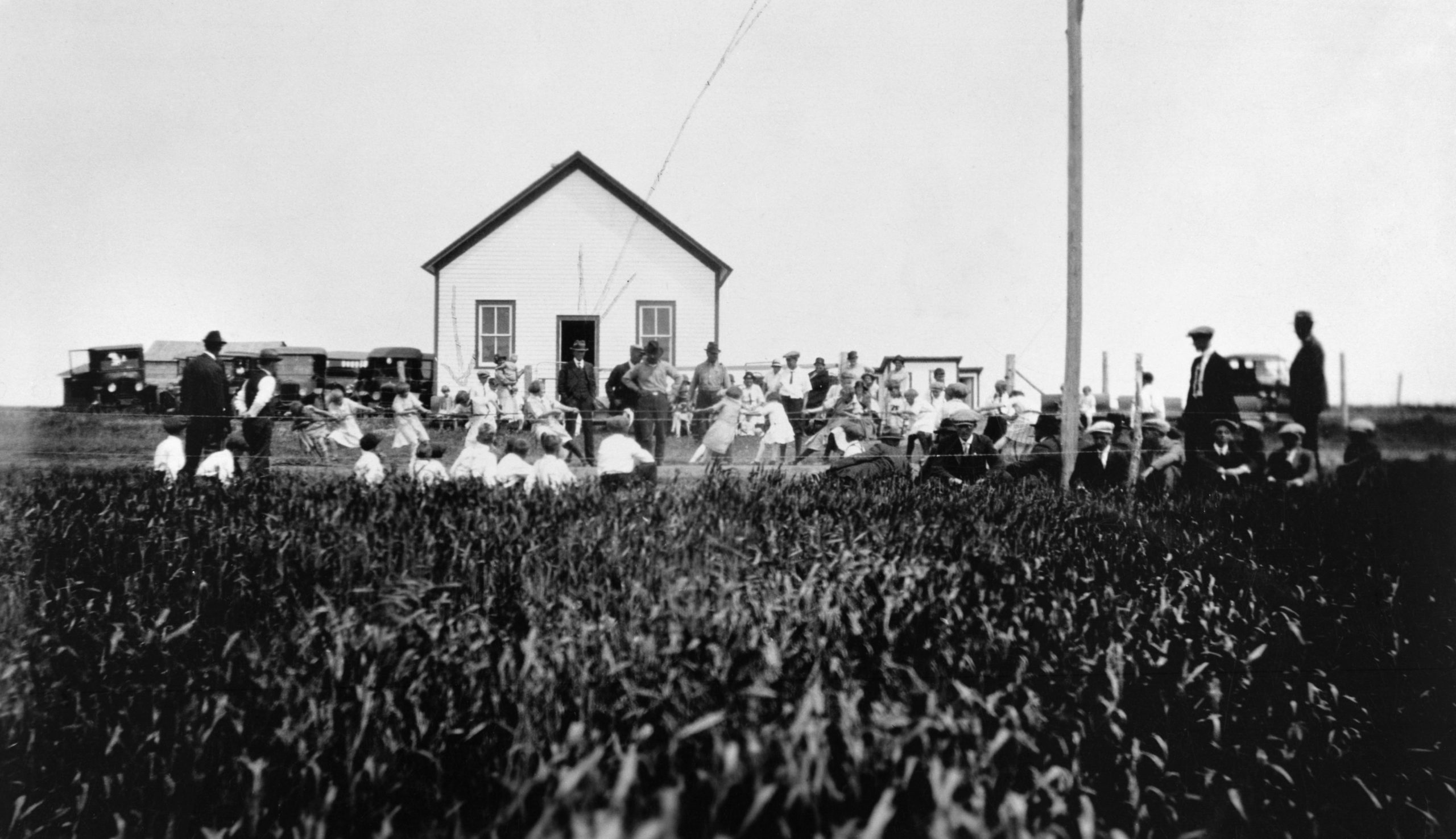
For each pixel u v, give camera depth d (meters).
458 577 6.73
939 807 3.63
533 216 22.06
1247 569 7.92
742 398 15.65
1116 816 5.35
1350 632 7.19
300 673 5.64
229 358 18.67
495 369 16.84
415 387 21.20
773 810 3.87
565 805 3.65
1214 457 11.21
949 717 4.37
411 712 5.41
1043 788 4.88
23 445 13.51
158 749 5.60
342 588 6.79
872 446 11.52
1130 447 11.77
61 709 6.00
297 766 5.23
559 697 5.05
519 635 5.76
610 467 9.99
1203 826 5.39
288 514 8.59
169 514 8.77
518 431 14.30
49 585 7.32
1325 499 10.02
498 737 5.23
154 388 19.66
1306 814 5.68
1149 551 8.13
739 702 4.55
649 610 5.72
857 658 5.27
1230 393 11.35
